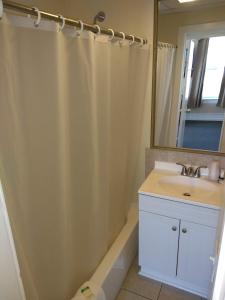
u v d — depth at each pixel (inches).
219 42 63.0
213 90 67.0
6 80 34.5
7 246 27.1
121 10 71.9
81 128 52.3
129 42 64.1
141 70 72.8
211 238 62.1
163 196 64.1
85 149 54.9
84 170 56.3
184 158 76.6
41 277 48.6
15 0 59.2
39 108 40.5
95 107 53.9
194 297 70.3
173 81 71.6
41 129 41.6
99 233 66.1
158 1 66.1
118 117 66.6
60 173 47.1
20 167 39.3
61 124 44.9
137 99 76.0
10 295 28.7
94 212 62.2
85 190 58.3
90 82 50.4
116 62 60.3
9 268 27.9
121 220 80.7
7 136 36.1
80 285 62.1
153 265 74.1
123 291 72.9
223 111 67.6
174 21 66.3
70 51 45.2
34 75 38.6
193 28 64.9
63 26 41.4
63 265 53.1
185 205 62.2
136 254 86.0
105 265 66.6
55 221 48.7
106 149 61.4
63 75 44.2
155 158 81.1
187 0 63.3
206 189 69.5
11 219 38.7
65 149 48.2
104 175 63.3
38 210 44.6
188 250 66.6
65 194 50.2
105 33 53.2
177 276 71.6
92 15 75.3
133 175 86.5
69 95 47.6
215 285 26.4
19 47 35.6
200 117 71.0
